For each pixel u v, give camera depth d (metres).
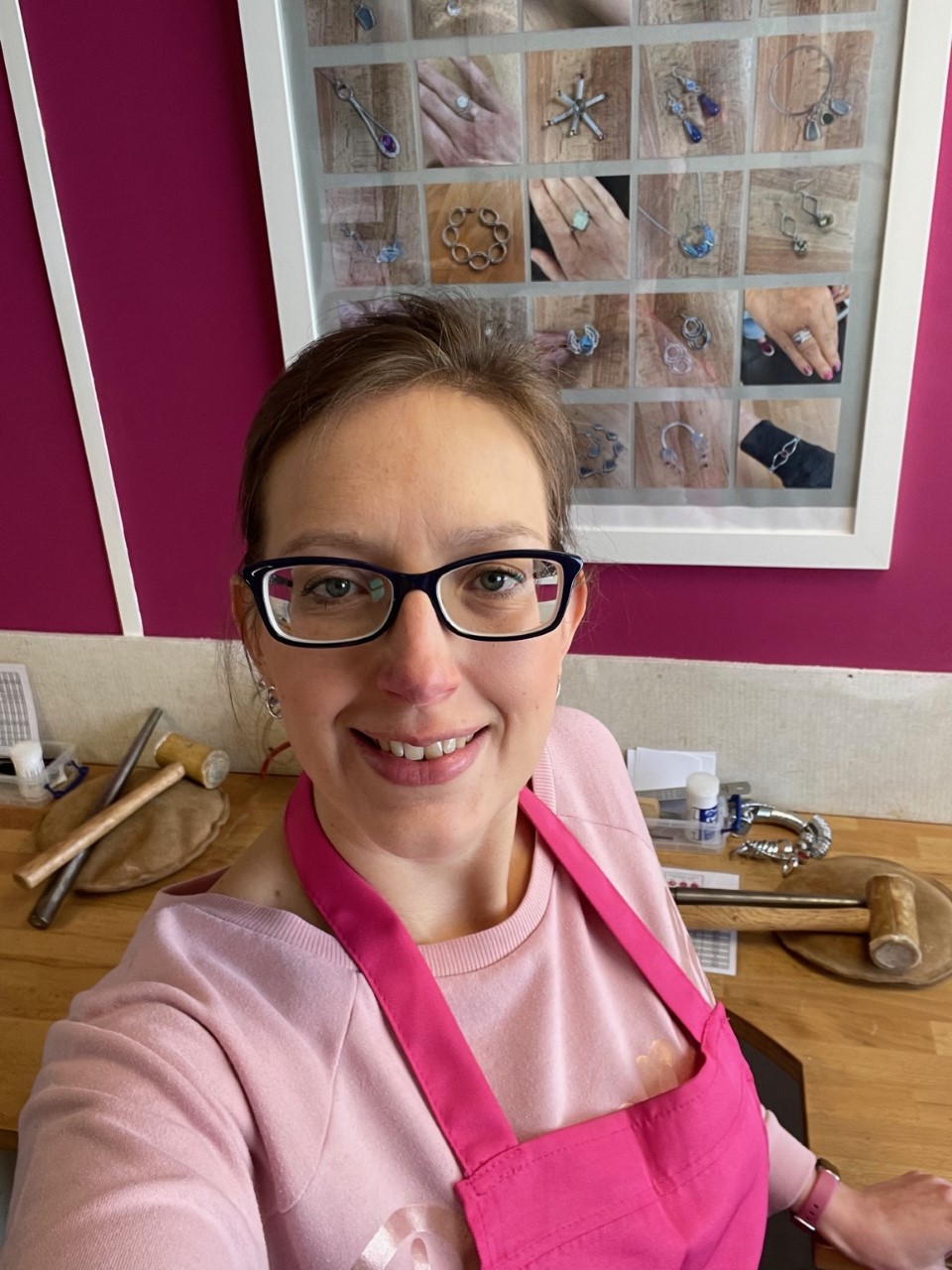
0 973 1.16
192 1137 0.50
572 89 1.12
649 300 1.20
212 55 1.17
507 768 0.64
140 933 0.65
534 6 1.09
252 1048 0.57
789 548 1.27
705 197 1.14
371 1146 0.59
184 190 1.24
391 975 0.63
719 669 1.36
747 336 1.19
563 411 0.71
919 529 1.25
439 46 1.12
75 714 1.57
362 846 0.66
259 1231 0.52
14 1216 0.47
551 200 1.17
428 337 0.61
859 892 1.20
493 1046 0.67
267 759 1.41
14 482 1.45
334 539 0.57
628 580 1.35
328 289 1.26
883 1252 0.82
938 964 1.10
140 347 1.34
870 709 1.34
